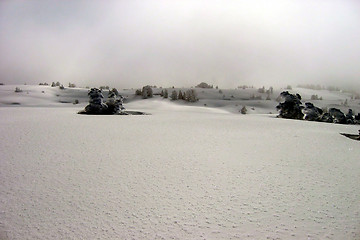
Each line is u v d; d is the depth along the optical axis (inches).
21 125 665.6
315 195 235.1
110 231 172.9
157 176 283.3
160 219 188.9
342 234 171.2
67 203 214.1
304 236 168.7
